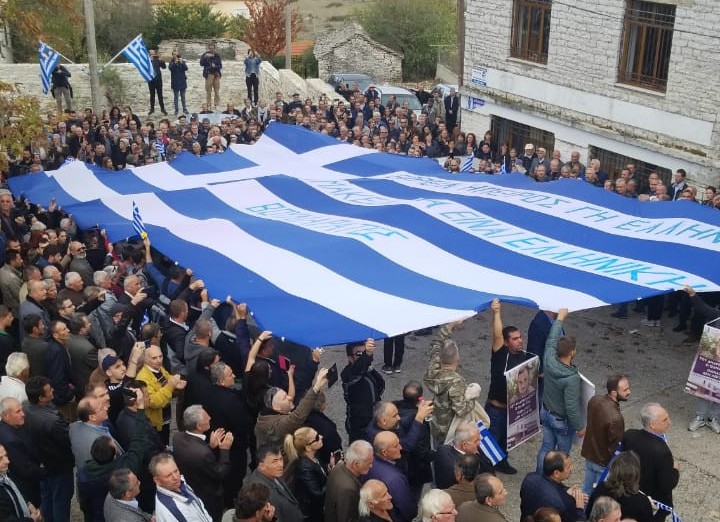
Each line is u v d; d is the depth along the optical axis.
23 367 7.90
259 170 14.45
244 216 11.43
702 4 15.58
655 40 16.94
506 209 11.30
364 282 8.95
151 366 7.96
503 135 21.73
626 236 10.45
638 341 12.38
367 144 18.70
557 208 11.46
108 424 7.58
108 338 9.62
